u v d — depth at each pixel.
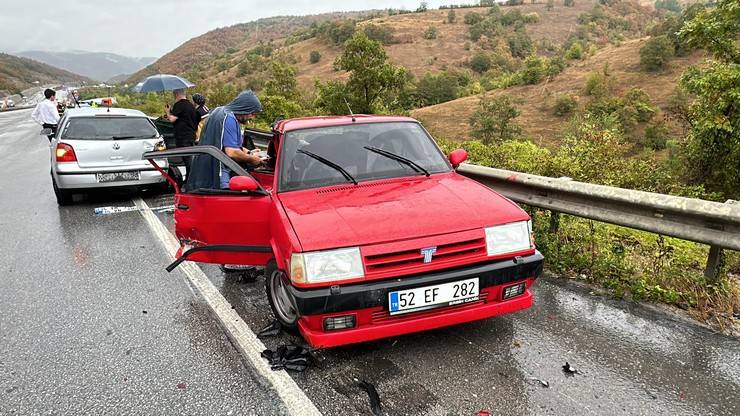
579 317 3.83
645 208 4.16
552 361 3.22
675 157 17.28
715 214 3.64
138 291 4.75
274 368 3.26
